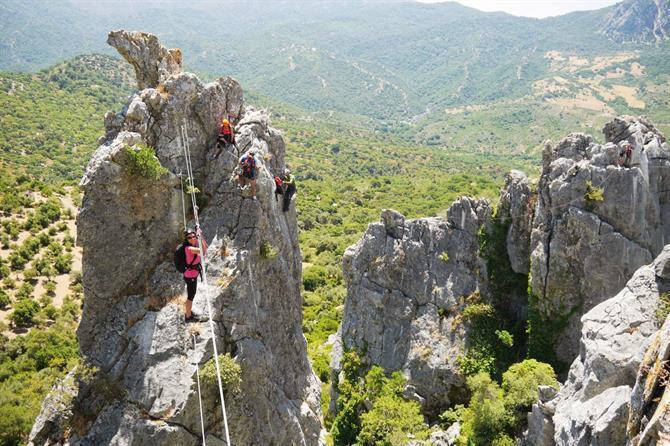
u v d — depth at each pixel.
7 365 55.91
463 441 33.72
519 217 41.47
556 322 37.88
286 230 22.94
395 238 43.44
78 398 16.52
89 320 17.61
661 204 36.84
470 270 42.41
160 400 16.06
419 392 40.06
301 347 23.50
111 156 17.11
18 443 40.38
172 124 19.44
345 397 41.12
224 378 16.62
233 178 19.64
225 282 18.20
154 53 21.64
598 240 35.75
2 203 91.12
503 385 34.56
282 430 19.64
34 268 77.25
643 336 24.30
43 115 179.38
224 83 21.56
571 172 37.12
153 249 18.23
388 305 42.66
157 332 16.95
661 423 13.42
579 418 22.97
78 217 17.11
